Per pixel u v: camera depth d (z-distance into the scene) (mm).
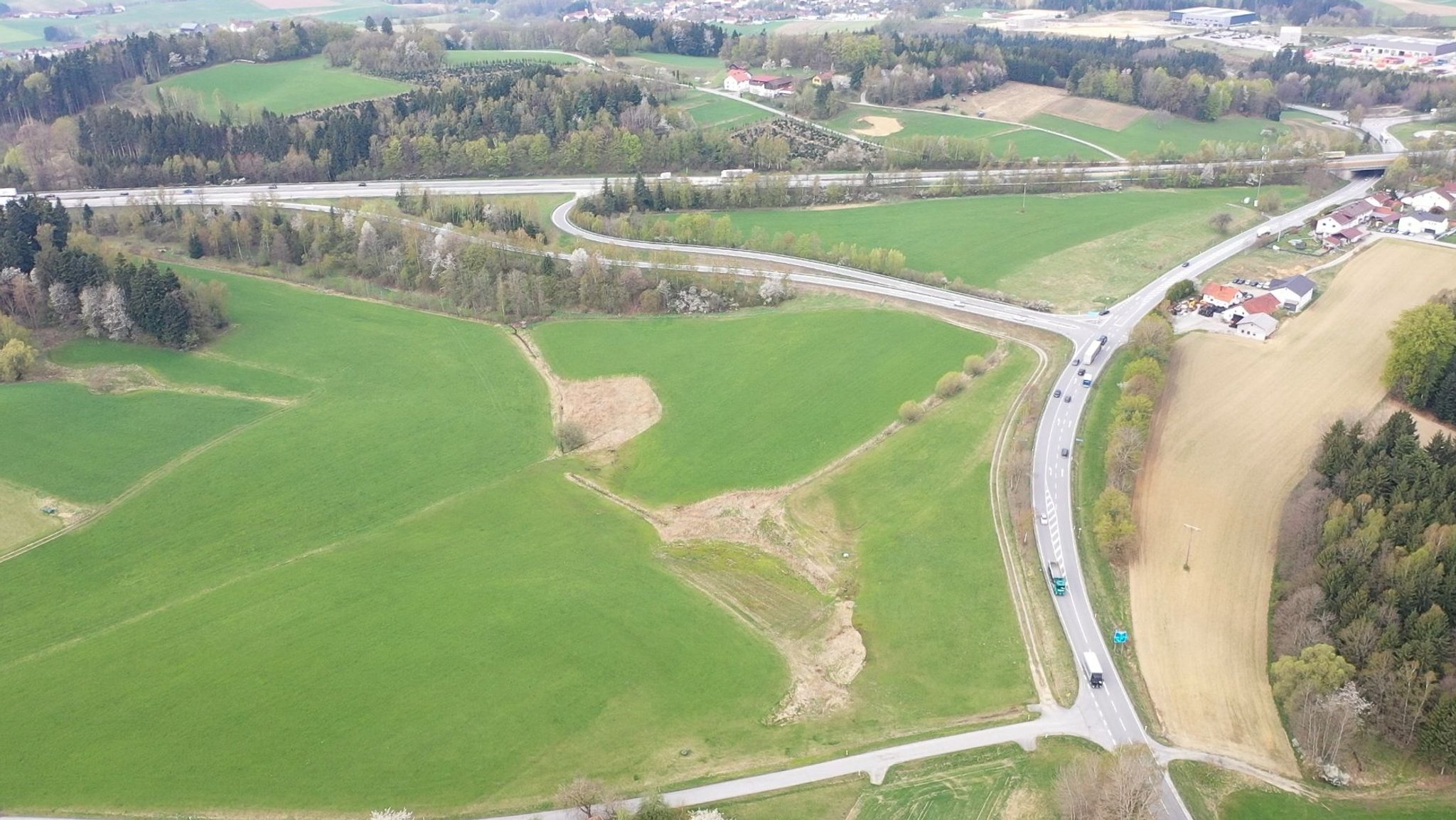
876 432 194500
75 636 148375
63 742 130125
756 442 194375
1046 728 129000
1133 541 157625
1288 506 163875
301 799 122188
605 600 154875
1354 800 117812
